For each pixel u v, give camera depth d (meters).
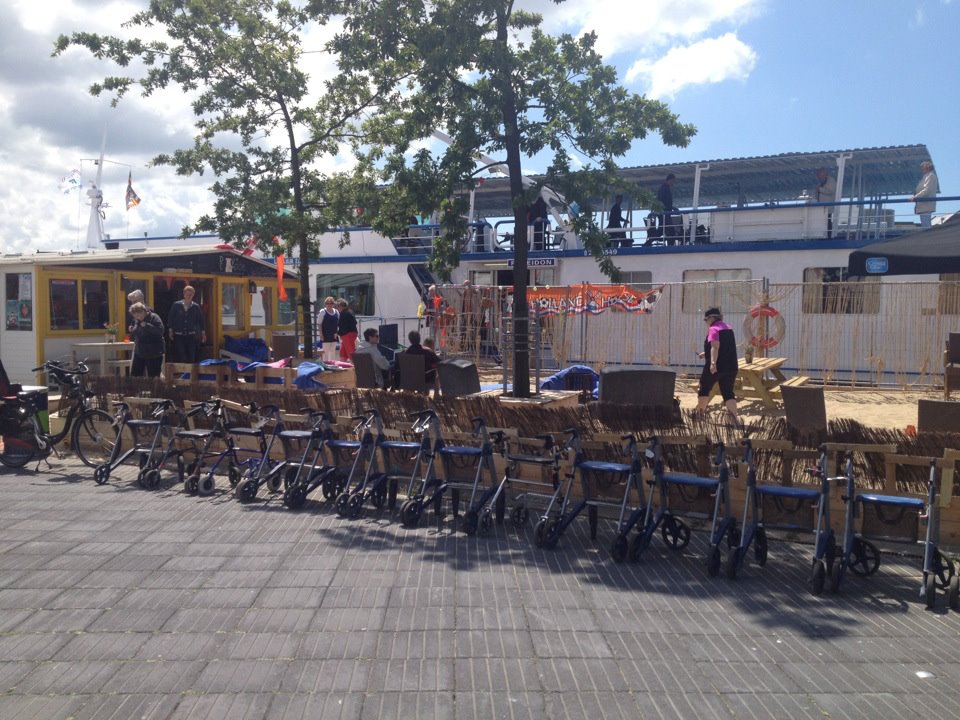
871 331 15.62
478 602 5.51
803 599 5.68
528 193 10.43
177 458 9.13
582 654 4.70
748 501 6.25
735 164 19.03
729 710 4.07
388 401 8.70
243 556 6.47
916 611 5.47
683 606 5.50
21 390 10.14
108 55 13.30
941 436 6.52
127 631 5.01
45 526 7.34
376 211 13.79
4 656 4.68
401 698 4.16
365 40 10.92
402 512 7.31
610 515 7.69
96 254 14.61
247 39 13.57
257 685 4.30
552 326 17.66
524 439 7.90
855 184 20.39
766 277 15.80
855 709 4.09
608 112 10.66
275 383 12.15
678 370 17.09
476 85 10.78
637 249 18.70
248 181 14.05
